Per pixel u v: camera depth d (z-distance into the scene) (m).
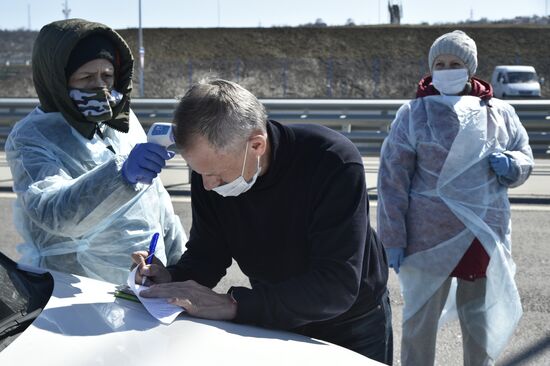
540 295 4.82
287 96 37.97
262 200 2.11
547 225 6.60
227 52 42.38
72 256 2.34
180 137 1.84
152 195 2.49
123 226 2.37
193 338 1.78
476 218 3.26
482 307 3.32
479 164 3.29
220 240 2.34
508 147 3.41
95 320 1.81
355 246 2.04
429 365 3.41
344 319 2.28
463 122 3.27
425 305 3.34
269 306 2.00
